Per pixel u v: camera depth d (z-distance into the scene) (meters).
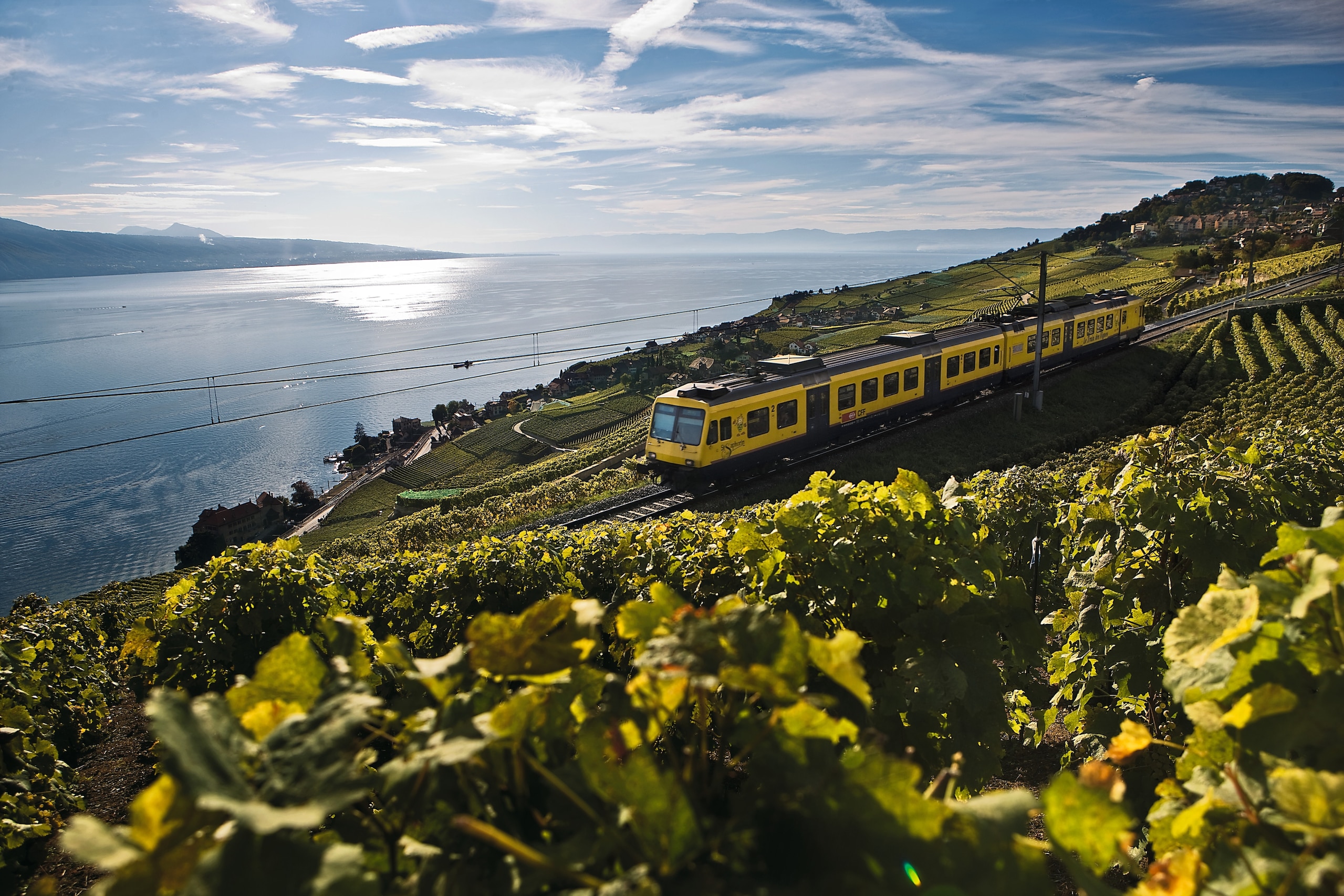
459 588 7.62
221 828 0.95
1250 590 1.52
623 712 1.40
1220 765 1.48
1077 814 1.03
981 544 3.89
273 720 1.26
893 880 0.99
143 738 8.94
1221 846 1.25
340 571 8.85
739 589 4.66
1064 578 8.35
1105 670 4.53
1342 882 0.97
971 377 27.66
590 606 1.38
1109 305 37.09
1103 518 5.03
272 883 0.87
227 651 6.21
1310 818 1.06
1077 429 28.62
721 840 1.05
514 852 0.98
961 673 3.14
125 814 6.95
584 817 1.22
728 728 1.28
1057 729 6.39
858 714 2.25
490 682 1.44
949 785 1.22
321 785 0.91
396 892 1.20
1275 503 4.61
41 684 7.19
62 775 6.35
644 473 21.03
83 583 69.06
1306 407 31.48
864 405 23.36
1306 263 82.00
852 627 3.51
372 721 1.43
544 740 1.38
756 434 20.30
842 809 1.04
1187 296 70.81
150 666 6.27
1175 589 4.45
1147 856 3.39
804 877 1.03
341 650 1.53
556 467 45.31
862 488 3.79
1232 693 1.47
